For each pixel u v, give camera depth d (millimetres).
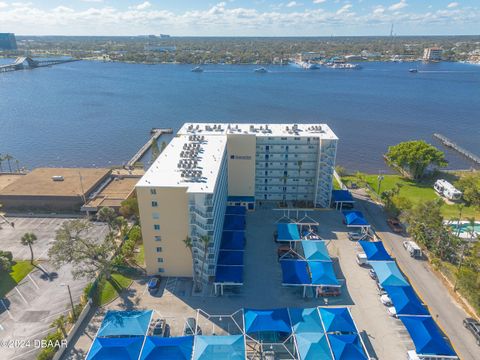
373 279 89125
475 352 69062
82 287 86000
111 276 88938
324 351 64688
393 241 105375
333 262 95500
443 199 133000
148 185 81562
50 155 190875
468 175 148375
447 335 72875
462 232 108500
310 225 110188
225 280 82375
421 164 149250
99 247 87375
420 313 73438
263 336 72625
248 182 121250
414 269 92938
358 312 78750
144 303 81062
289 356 68500
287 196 127562
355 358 63281
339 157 189500
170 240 85812
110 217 103812
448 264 94188
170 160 96812
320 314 73312
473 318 76500
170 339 67812
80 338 71875
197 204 80312
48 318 76562
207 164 94688
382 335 72875
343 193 124500
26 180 134000
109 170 145250
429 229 103000
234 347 65500
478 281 78125
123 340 67500
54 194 122250
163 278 89250
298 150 120875
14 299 81875
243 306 80562
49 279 88562
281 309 74688
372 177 156000
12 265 92625
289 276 84188
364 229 109562
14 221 115688
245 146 117062
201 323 75625
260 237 106938
